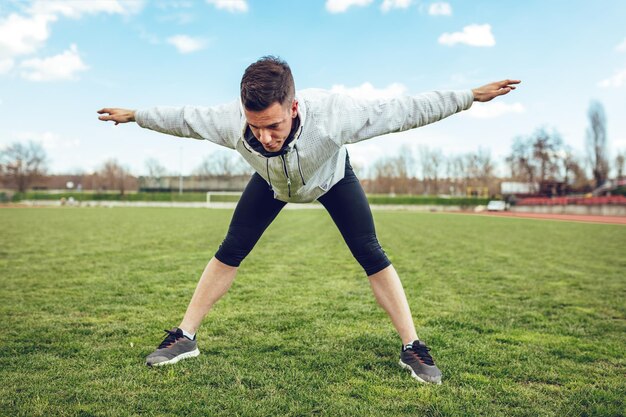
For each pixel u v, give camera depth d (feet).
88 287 17.04
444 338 11.05
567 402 7.59
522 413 7.17
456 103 7.41
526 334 11.59
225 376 8.41
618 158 180.75
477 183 222.48
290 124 6.83
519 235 45.11
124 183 235.61
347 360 9.40
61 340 10.58
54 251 27.91
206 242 33.88
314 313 13.30
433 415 7.06
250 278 19.25
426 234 45.57
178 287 17.13
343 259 25.14
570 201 137.80
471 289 17.51
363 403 7.43
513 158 197.06
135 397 7.51
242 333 11.23
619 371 9.08
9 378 8.25
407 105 7.29
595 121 169.89
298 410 7.13
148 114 7.98
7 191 199.21
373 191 247.70
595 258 27.27
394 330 11.59
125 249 29.27
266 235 40.16
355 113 7.20
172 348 9.08
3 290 16.42
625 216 109.50
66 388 7.84
